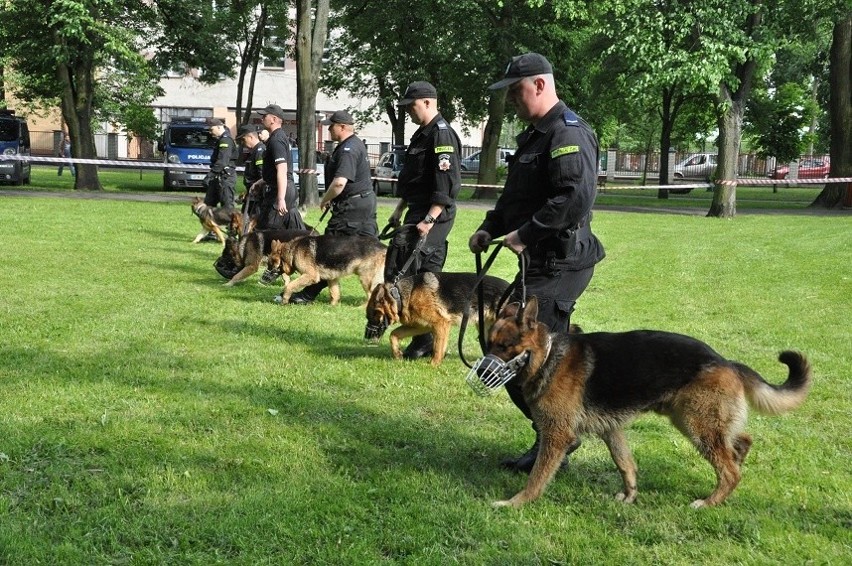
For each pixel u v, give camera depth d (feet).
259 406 16.52
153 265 34.42
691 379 11.91
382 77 100.58
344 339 22.98
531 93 13.15
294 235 30.07
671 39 64.64
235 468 13.30
